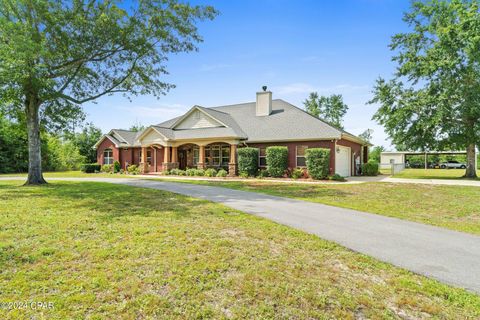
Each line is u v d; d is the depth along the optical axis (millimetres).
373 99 24078
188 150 25875
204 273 3809
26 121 15867
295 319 2867
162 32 14008
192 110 24547
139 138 25391
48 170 33312
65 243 4895
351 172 23562
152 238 5219
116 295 3219
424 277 3879
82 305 3006
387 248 5023
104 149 30844
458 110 20547
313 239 5441
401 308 3123
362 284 3635
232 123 23875
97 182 16672
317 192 12414
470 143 20609
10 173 28656
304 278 3766
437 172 31016
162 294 3266
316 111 44656
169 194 11117
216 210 7930
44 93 13547
